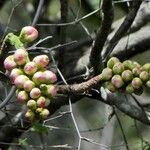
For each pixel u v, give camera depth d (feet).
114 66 2.40
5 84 2.92
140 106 2.98
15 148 3.30
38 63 2.35
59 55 3.12
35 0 3.39
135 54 3.36
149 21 3.31
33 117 2.35
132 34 3.34
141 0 2.82
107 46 3.03
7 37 2.49
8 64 2.38
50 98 2.35
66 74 3.20
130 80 2.40
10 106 3.18
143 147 3.14
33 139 3.49
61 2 2.98
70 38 3.48
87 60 3.23
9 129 3.22
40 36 3.31
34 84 2.34
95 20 3.47
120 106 2.96
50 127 3.00
